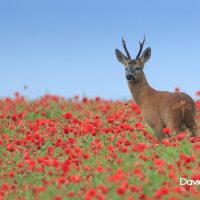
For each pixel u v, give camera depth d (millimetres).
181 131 46094
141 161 38500
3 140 48594
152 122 48000
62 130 49719
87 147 44781
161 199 30750
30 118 60125
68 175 35938
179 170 35281
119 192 29594
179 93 47156
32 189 34031
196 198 31703
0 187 36188
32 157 43094
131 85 50500
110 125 52375
